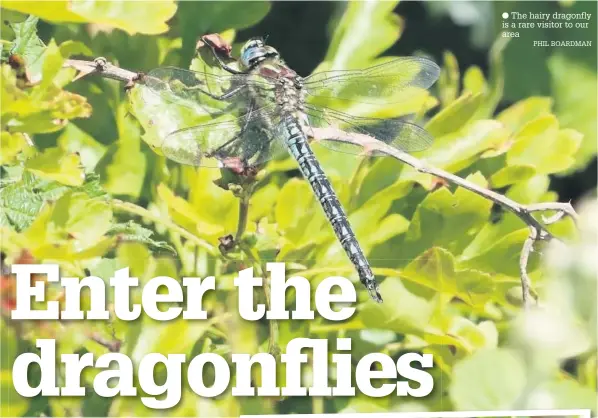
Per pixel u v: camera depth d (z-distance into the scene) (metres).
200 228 0.73
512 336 0.73
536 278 0.74
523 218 0.74
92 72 0.73
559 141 0.75
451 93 0.78
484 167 0.75
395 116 0.76
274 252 0.74
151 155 0.75
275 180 0.76
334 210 0.74
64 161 0.72
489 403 0.72
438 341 0.74
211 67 0.75
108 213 0.72
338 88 0.76
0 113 0.72
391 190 0.75
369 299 0.74
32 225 0.72
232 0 0.75
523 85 0.80
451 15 0.81
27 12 0.71
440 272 0.73
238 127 0.74
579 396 0.72
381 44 0.76
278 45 0.81
